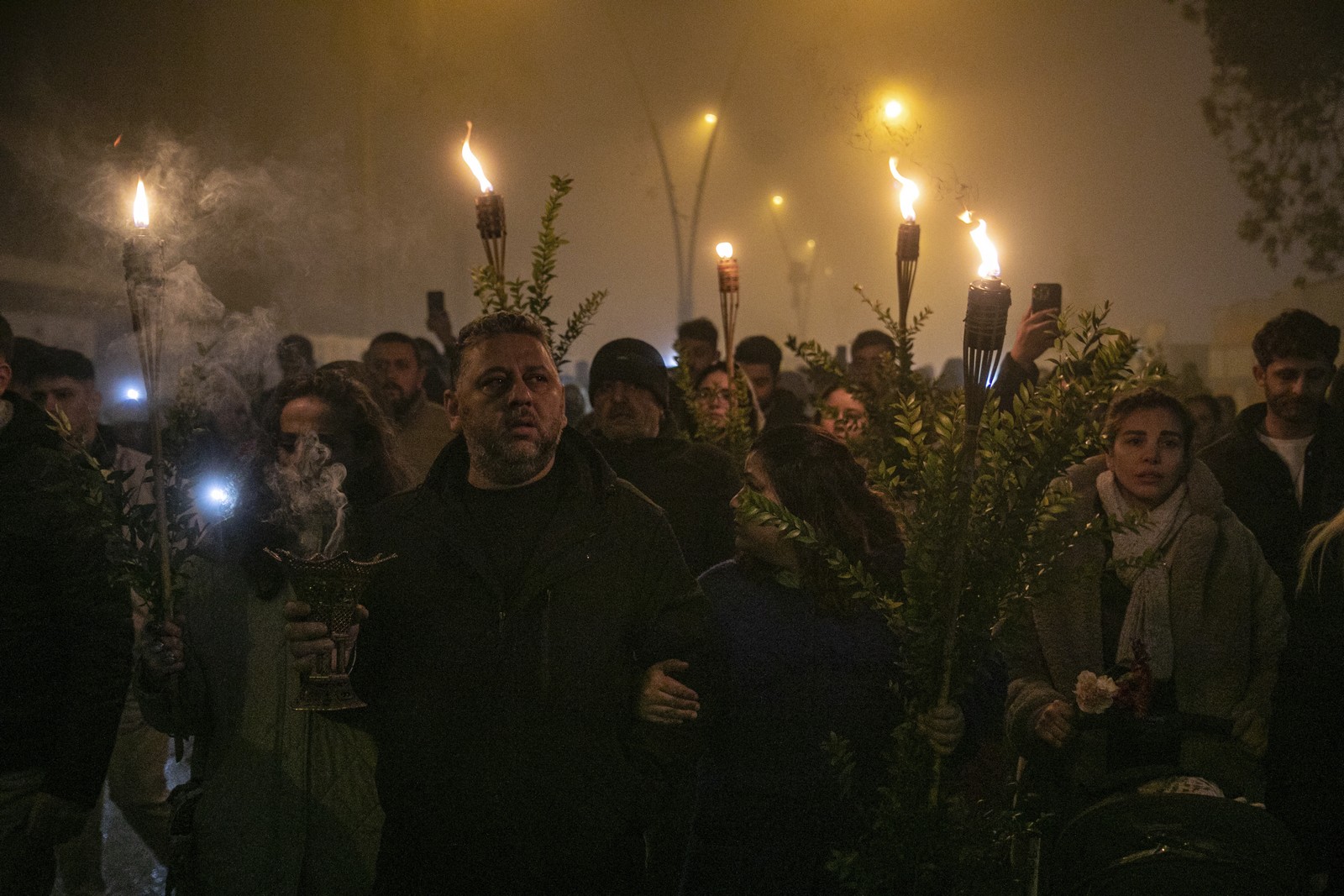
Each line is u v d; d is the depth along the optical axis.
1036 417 3.07
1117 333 2.74
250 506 3.09
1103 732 3.38
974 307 2.54
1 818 3.22
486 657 2.63
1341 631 2.69
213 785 2.98
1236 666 3.42
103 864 5.23
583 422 6.07
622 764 2.68
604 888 2.63
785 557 2.94
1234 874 2.56
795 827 2.83
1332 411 4.50
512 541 2.78
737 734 2.90
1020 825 2.80
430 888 2.61
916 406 2.79
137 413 6.59
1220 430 6.77
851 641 2.88
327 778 3.01
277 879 2.96
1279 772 2.74
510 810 2.59
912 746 2.72
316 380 3.43
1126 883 2.61
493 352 2.77
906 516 2.73
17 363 5.33
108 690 3.21
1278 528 4.45
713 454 4.86
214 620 3.02
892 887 2.71
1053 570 3.37
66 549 3.20
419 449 6.15
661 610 2.81
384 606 2.71
